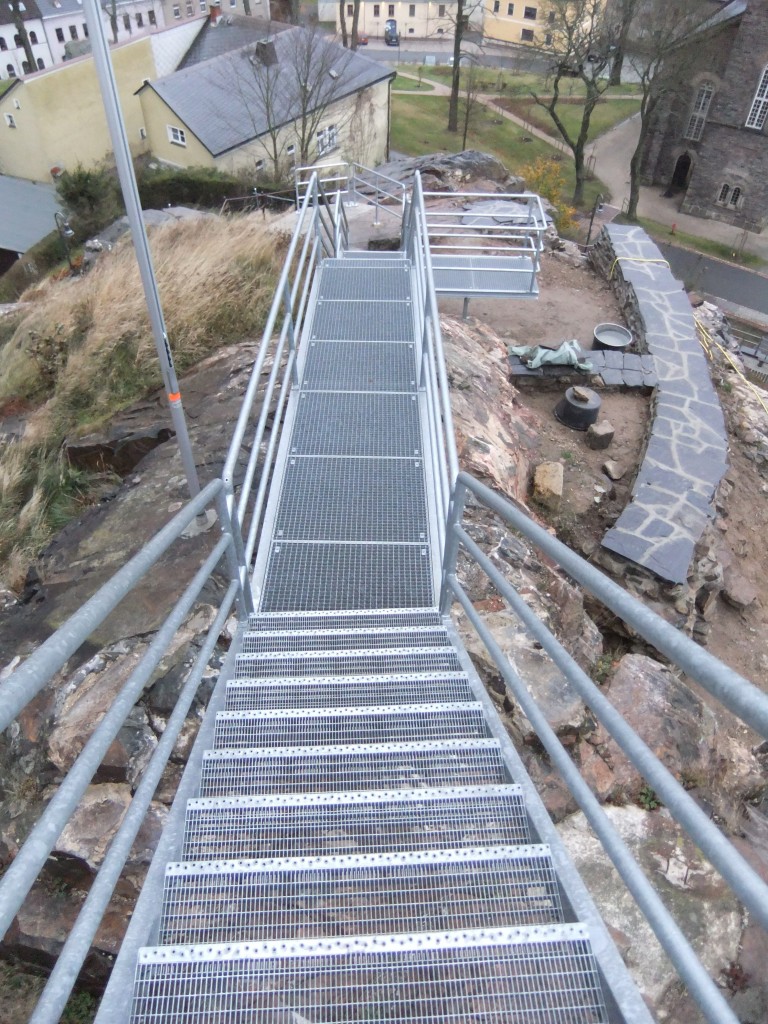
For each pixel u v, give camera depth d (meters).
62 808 1.11
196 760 2.19
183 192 18.83
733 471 7.19
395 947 1.48
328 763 2.28
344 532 3.94
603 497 6.08
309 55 21.16
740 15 24.30
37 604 4.00
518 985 1.43
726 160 26.44
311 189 5.57
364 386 4.99
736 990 2.64
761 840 3.43
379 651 2.98
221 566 3.77
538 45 26.06
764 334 21.14
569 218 21.58
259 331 6.56
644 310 8.10
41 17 35.97
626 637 5.25
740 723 4.98
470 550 2.63
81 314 7.23
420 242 5.14
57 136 24.16
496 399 6.27
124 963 1.43
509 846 1.81
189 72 23.19
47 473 5.59
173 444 5.02
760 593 6.57
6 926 0.88
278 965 1.47
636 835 3.00
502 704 3.24
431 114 32.88
